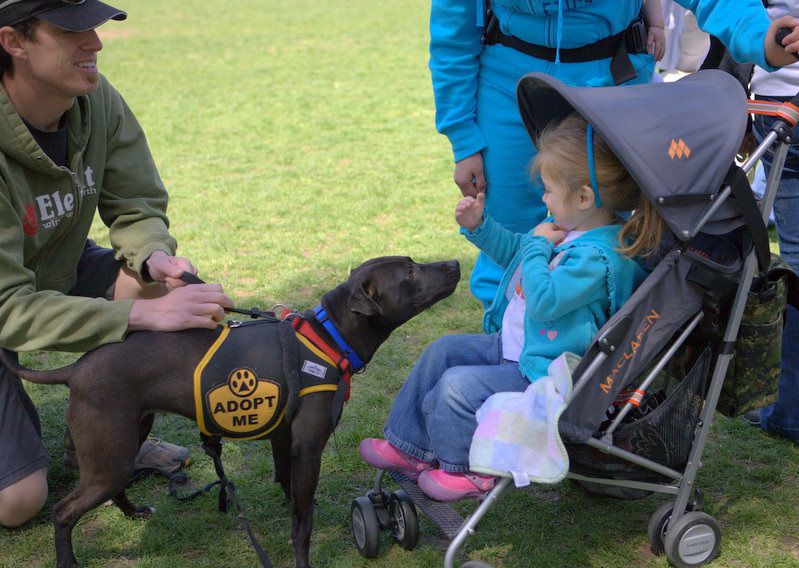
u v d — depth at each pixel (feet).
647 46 12.43
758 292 9.91
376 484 10.73
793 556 10.44
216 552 10.76
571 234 9.91
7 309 10.07
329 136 34.47
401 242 22.02
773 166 9.59
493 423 9.07
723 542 10.68
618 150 8.65
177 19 76.18
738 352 10.22
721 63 12.33
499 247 10.73
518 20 11.76
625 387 10.04
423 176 28.27
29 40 9.86
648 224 9.24
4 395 10.89
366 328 10.02
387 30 65.36
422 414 10.34
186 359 9.59
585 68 11.91
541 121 10.72
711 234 9.66
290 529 11.16
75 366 9.63
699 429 10.01
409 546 10.62
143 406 9.67
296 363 9.73
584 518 11.30
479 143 12.71
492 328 11.00
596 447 9.50
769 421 13.00
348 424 13.67
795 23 9.64
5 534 11.13
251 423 9.71
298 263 20.68
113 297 12.21
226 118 38.34
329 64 51.60
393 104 40.06
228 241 22.36
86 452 9.52
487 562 10.39
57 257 11.78
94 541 11.04
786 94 11.80
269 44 60.49
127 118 12.17
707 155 8.85
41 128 10.68
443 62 12.55
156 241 11.78
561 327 9.50
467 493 9.66
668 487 10.05
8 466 10.76
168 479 12.24
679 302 9.37
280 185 27.78
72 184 11.16
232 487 10.65
